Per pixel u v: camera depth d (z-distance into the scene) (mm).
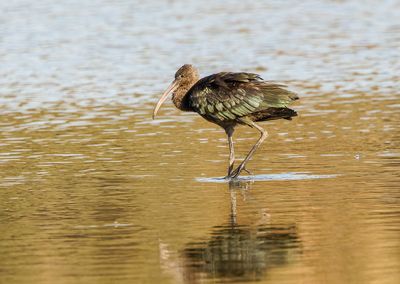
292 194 17812
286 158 20750
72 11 44594
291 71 31844
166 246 14984
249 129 24000
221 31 39812
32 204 17594
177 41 37719
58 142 22875
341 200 17266
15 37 38656
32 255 14766
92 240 15406
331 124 24188
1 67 33375
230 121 19469
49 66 33406
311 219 16188
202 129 24156
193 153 21547
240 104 19125
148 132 23844
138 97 28359
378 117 24797
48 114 26281
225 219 16359
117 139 23094
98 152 21766
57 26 40844
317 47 36094
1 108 27250
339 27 40469
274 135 23250
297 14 44125
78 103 27719
